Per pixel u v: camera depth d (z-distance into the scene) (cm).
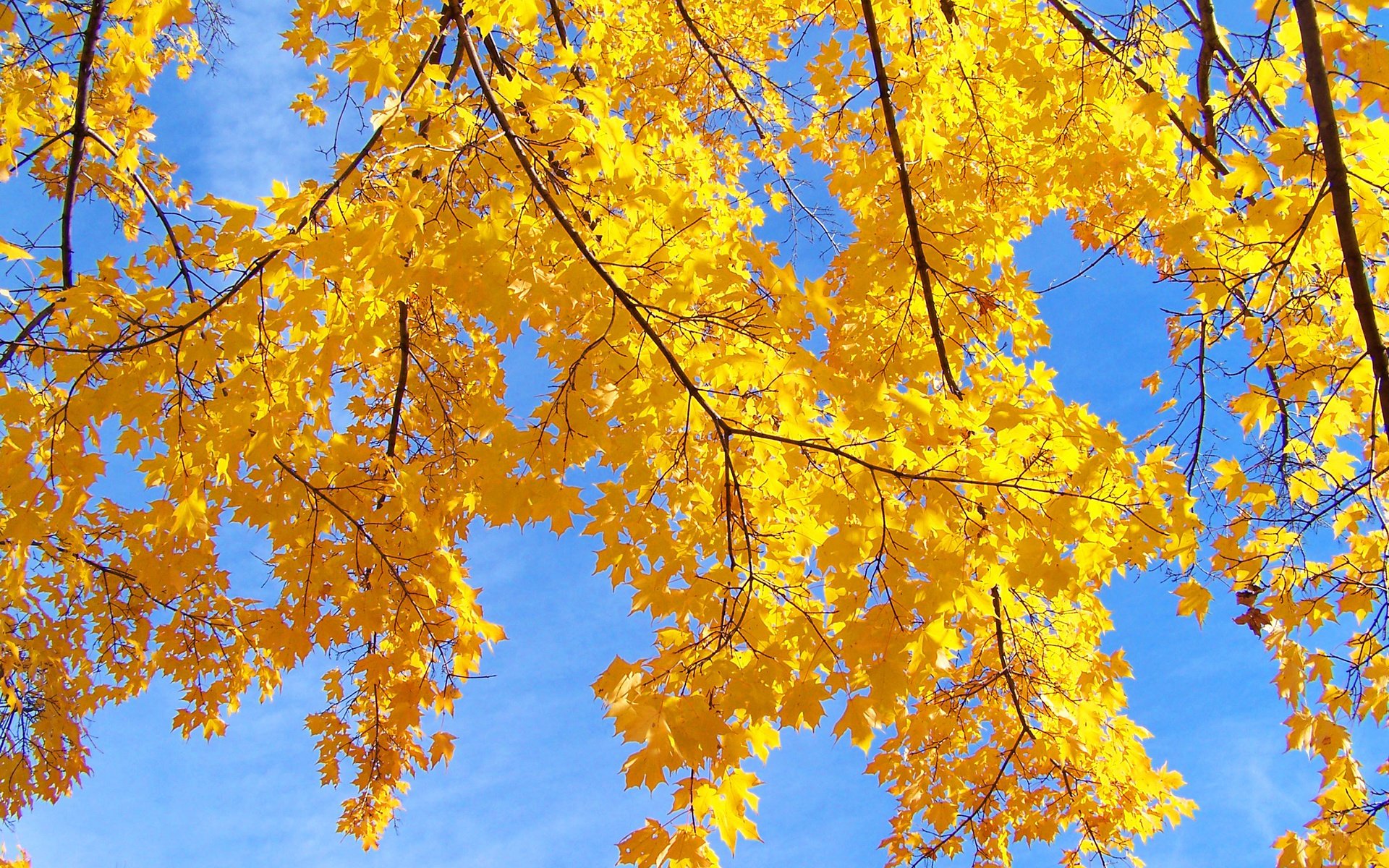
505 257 270
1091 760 420
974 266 406
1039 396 355
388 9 273
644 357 304
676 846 307
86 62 401
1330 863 367
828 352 425
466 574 424
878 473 299
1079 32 370
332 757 439
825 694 297
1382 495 363
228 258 298
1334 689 371
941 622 289
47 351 287
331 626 384
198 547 402
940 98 396
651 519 308
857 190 448
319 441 351
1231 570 371
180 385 293
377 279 275
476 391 489
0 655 409
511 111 295
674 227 291
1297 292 362
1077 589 312
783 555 328
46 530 325
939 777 444
